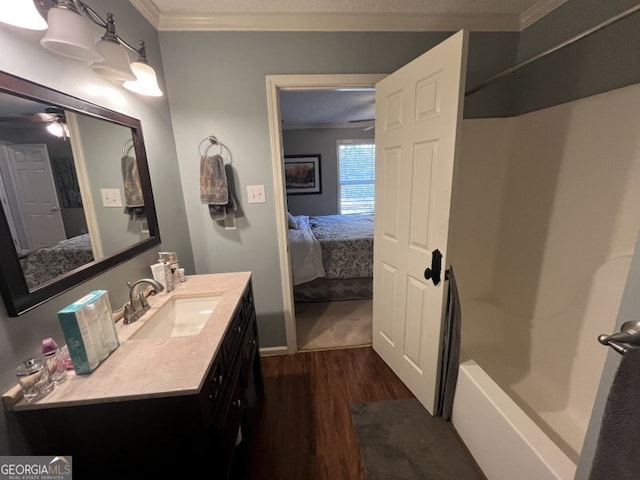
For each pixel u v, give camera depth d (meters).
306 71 1.88
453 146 1.31
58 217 0.95
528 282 1.97
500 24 1.92
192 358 0.95
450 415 1.63
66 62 1.01
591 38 1.52
